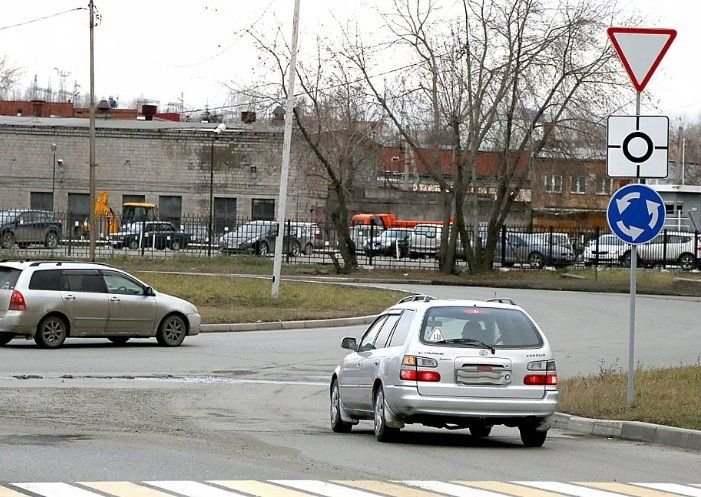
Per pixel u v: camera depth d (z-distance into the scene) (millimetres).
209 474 13414
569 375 27734
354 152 71812
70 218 78812
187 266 69750
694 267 75125
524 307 49812
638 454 16859
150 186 106438
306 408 22734
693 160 141250
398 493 12328
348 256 69625
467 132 67062
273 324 40312
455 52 65438
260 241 80438
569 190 79312
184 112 129000
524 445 17516
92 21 66625
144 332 32969
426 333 16922
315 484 12820
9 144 106688
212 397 23594
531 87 64062
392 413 16859
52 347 31516
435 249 86750
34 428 17609
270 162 94562
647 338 38031
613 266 76625
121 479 12852
